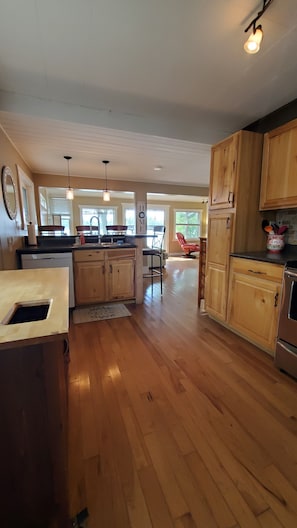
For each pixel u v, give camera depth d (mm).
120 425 1354
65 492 856
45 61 1840
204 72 1977
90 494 1012
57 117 2439
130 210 9133
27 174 4250
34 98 2338
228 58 1806
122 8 1389
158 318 2943
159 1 1344
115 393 1610
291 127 2078
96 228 5152
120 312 3148
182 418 1407
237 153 2307
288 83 2131
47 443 806
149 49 1711
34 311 1035
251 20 1466
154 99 2406
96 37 1599
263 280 2088
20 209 3420
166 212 9922
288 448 1225
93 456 1176
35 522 853
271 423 1378
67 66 1902
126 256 3354
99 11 1408
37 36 1586
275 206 2275
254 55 1773
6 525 827
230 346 2244
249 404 1521
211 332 2545
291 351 1763
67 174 5078
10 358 725
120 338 2408
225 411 1462
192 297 3844
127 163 4254
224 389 1655
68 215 8422
